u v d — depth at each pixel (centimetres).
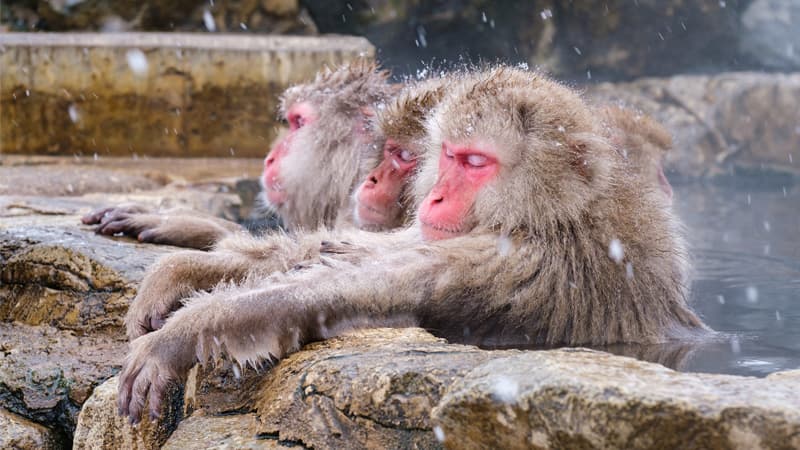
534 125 613
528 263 586
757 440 343
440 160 642
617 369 390
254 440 471
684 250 721
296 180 941
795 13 2850
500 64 767
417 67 2625
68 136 1694
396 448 437
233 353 523
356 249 596
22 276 743
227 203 1263
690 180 2231
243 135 1728
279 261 642
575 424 360
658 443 351
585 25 2712
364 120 914
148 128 1708
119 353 656
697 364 546
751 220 1466
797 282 946
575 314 590
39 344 680
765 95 2477
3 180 1268
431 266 575
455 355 463
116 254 737
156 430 546
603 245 598
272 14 2117
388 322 567
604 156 613
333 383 462
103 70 1683
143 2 2036
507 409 378
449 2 2570
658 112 2470
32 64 1672
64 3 2016
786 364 548
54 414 642
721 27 2764
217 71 1706
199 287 630
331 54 1745
